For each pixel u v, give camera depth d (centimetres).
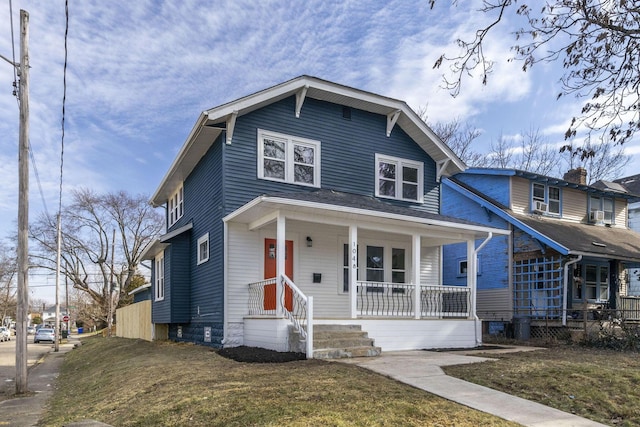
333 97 1420
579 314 1616
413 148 1591
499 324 1788
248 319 1205
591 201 2120
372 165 1492
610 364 874
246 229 1266
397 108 1498
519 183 1909
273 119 1336
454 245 2081
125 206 4272
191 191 1614
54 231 4100
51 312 11362
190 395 641
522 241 1791
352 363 857
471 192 1964
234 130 1275
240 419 532
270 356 952
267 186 1302
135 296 2928
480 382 719
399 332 1190
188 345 1426
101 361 1461
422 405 581
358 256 1441
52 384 1268
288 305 1289
